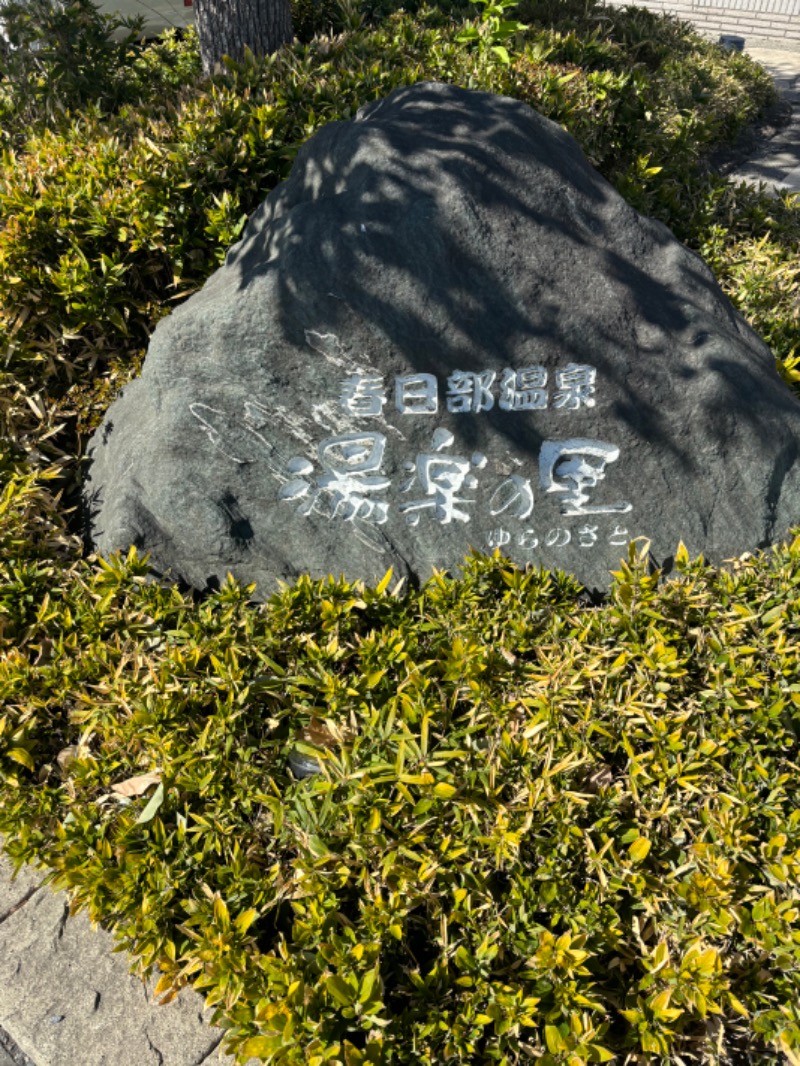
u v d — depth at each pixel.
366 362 3.01
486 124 3.19
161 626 3.02
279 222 3.12
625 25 8.35
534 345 3.05
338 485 3.19
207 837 2.37
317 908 2.18
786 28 13.51
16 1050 2.37
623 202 3.30
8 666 2.79
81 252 3.84
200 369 3.04
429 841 2.37
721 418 3.19
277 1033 2.00
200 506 3.20
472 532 3.28
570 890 2.25
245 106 4.46
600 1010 2.03
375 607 3.05
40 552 3.33
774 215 5.59
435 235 2.95
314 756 2.45
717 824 2.38
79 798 2.55
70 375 3.93
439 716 2.63
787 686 2.72
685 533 3.30
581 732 2.58
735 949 2.30
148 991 2.43
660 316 3.19
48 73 5.28
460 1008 2.08
